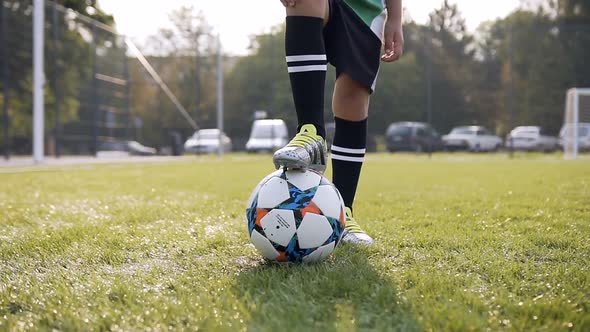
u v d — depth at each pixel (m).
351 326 1.18
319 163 1.90
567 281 1.55
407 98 19.47
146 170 8.53
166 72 18.34
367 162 12.73
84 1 19.67
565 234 2.34
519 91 18.92
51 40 13.27
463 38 19.05
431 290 1.45
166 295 1.44
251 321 1.21
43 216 3.01
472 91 19.11
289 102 19.20
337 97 2.16
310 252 1.70
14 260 1.91
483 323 1.20
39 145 10.00
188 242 2.18
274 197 1.72
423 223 2.68
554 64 18.67
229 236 2.30
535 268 1.72
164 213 3.11
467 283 1.53
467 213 3.06
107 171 8.10
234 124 19.72
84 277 1.66
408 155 18.61
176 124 17.83
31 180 5.88
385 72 19.75
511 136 17.52
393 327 1.18
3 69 12.41
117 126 15.03
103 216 2.98
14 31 12.93
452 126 19.11
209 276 1.63
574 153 15.86
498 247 2.06
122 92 15.19
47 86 13.54
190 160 14.07
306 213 1.69
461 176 6.99
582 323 1.21
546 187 4.87
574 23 21.77
